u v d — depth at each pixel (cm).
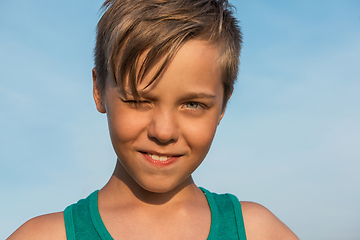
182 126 117
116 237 124
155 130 113
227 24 136
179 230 129
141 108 116
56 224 128
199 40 116
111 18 129
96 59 143
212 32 120
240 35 155
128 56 112
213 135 127
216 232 132
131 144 119
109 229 125
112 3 134
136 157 121
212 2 132
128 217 129
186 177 128
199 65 113
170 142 118
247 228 141
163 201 133
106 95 127
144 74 110
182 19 116
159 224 129
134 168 122
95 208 131
